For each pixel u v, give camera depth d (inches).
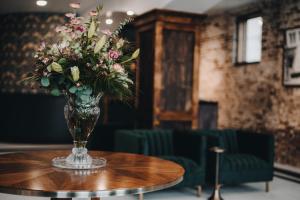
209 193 195.0
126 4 293.7
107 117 384.2
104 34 99.3
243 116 302.5
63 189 73.1
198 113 306.2
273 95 273.4
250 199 186.7
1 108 376.8
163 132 205.2
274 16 274.7
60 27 97.7
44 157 108.2
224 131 222.1
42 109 366.9
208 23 345.4
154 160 110.8
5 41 387.9
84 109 96.2
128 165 101.0
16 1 331.6
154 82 290.5
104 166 98.1
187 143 195.0
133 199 178.2
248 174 196.7
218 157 182.9
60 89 97.9
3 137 374.9
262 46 285.0
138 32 319.0
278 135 268.4
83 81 95.0
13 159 103.8
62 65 94.0
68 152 118.6
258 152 208.8
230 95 318.3
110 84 95.3
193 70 302.5
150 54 299.6
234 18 314.3
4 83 387.2
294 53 255.1
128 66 105.6
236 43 314.3
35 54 98.6
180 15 296.2
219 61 332.2
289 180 231.3
